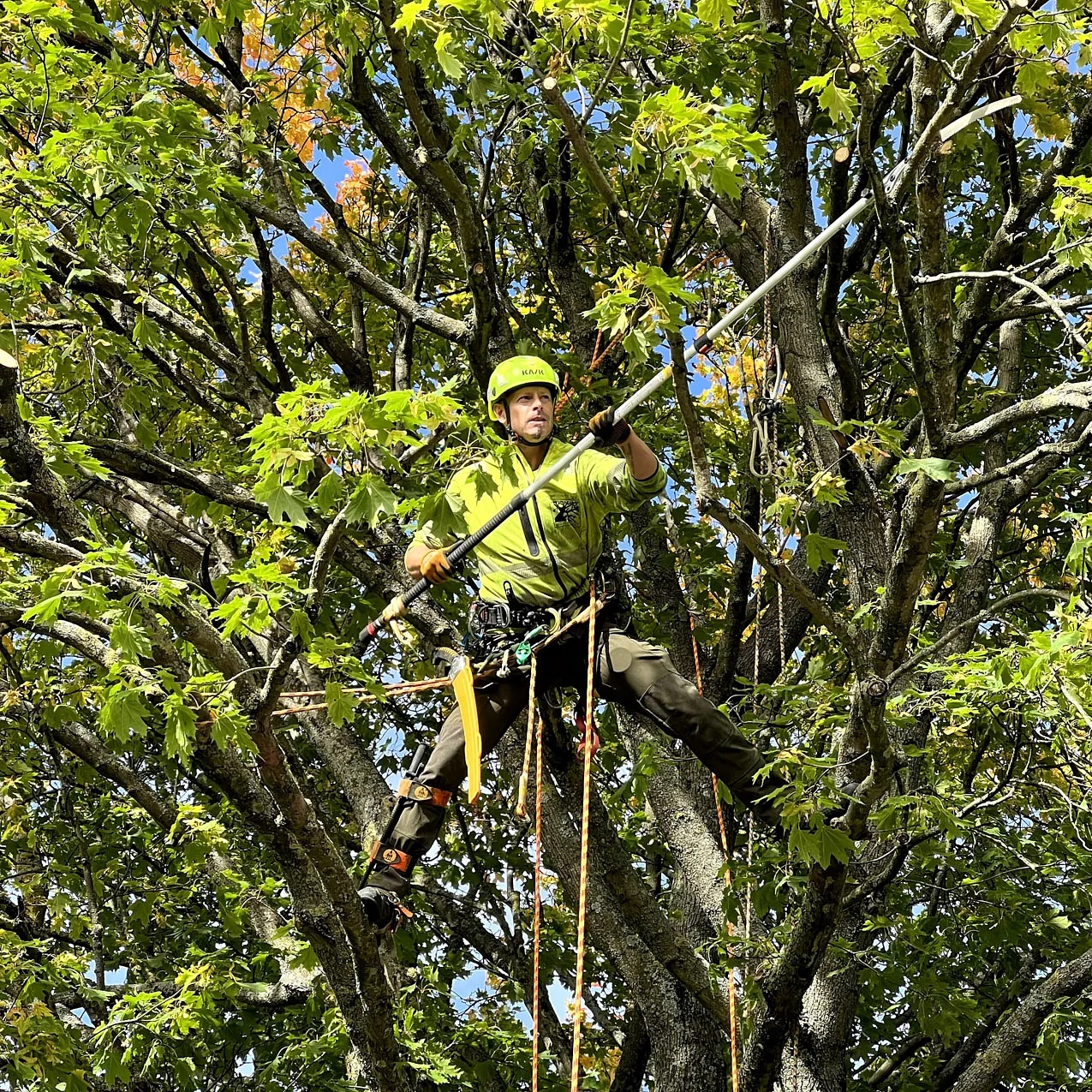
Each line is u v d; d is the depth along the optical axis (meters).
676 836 8.20
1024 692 6.30
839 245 6.29
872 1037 9.81
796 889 6.53
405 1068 7.90
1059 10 4.66
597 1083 9.63
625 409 5.04
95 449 7.75
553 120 7.68
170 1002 8.01
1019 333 9.16
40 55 6.80
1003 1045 7.14
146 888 9.41
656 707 5.50
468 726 5.48
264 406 8.41
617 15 4.95
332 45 7.62
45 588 5.21
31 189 6.84
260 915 8.98
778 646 8.91
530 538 5.52
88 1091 7.51
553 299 10.38
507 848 10.77
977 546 8.64
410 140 9.17
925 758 7.44
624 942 7.54
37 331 8.18
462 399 9.66
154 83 7.37
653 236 8.60
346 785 8.55
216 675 5.47
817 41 8.20
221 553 8.62
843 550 5.61
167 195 6.95
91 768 8.84
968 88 4.58
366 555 7.91
